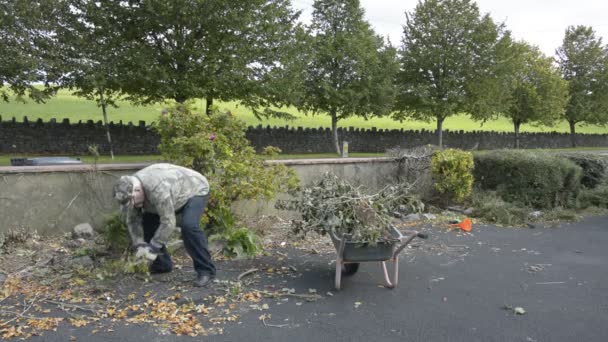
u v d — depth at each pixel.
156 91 18.45
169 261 5.40
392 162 10.63
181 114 6.56
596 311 4.74
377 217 5.23
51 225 6.54
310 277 5.59
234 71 18.83
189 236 4.91
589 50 44.44
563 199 10.81
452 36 29.17
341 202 5.26
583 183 12.09
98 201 6.90
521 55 31.58
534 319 4.50
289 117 24.19
